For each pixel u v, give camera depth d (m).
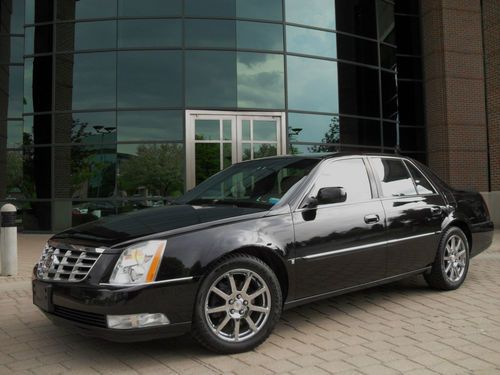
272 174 4.75
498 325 4.50
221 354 3.73
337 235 4.39
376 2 16.77
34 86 14.65
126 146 14.10
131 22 14.34
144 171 14.07
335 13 15.80
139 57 14.28
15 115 16.80
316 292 4.25
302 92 15.04
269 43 14.77
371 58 16.50
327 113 15.38
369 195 4.88
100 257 3.50
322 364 3.56
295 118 14.86
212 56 14.38
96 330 3.39
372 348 3.90
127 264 3.42
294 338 4.16
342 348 3.91
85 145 14.23
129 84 14.23
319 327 4.47
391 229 4.90
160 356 3.74
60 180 14.25
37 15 14.78
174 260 3.51
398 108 18.39
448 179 17.34
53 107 14.36
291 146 14.76
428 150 18.17
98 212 14.08
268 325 3.84
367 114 16.22
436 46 17.73
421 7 18.53
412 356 3.72
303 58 15.13
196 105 14.19
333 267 4.35
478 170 17.64
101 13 14.45
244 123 14.44
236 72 14.45
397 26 18.66
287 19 14.99
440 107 17.59
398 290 5.87
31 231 14.29
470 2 18.00
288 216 4.14
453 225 5.89
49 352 3.92
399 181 5.34
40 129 14.46
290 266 4.03
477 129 17.73
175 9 14.37
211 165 14.19
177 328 3.50
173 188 14.03
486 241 6.29
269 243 3.91
